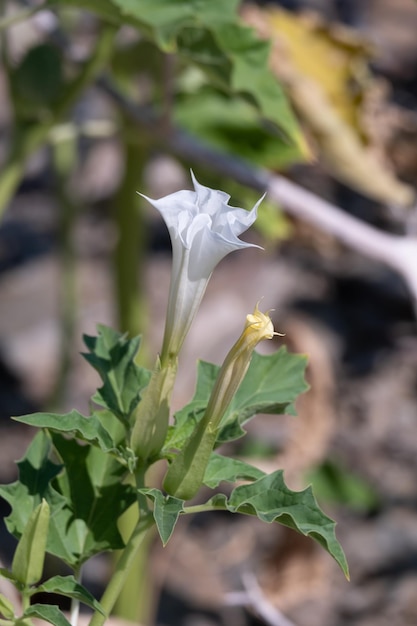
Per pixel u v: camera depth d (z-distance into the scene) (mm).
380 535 1869
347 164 1199
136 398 746
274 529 1902
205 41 924
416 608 1742
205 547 1871
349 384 2195
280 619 1214
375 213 2059
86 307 2385
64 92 1073
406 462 2021
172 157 1225
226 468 734
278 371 764
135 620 1422
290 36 1147
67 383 1836
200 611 1760
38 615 706
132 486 760
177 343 720
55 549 747
